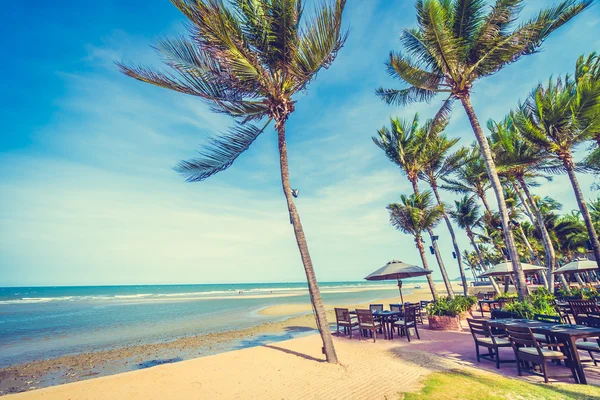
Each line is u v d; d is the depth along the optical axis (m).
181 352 9.92
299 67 6.61
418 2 9.59
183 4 5.35
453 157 15.91
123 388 5.38
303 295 45.38
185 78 6.25
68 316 21.30
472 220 22.84
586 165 13.31
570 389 4.17
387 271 9.97
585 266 11.51
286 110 6.89
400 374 5.36
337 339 9.16
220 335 12.72
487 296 17.97
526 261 29.66
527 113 11.86
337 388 4.88
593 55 11.64
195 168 7.40
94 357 9.62
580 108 9.70
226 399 4.69
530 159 11.48
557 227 25.84
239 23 6.23
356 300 31.38
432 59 10.39
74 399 4.94
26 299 48.34
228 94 6.68
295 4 6.34
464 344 7.38
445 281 14.56
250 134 7.48
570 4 8.52
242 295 48.94
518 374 4.92
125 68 5.89
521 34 9.09
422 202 14.85
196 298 42.28
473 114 10.22
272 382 5.35
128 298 48.00
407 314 8.83
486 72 10.23
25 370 8.34
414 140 15.60
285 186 7.04
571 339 4.51
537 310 7.37
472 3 9.41
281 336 11.94
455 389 4.41
